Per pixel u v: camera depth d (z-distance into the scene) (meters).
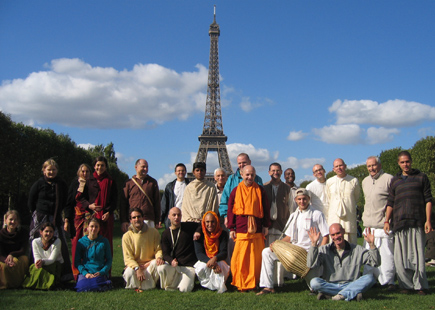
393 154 66.19
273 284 13.02
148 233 14.05
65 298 11.98
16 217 13.87
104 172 15.05
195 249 13.66
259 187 13.61
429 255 18.47
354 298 11.52
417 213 12.37
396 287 13.41
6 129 50.19
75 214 14.80
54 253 13.61
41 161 56.50
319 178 16.98
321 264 12.16
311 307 10.64
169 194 17.14
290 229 13.63
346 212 14.84
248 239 13.11
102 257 13.75
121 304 11.28
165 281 13.31
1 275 13.29
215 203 15.13
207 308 10.79
